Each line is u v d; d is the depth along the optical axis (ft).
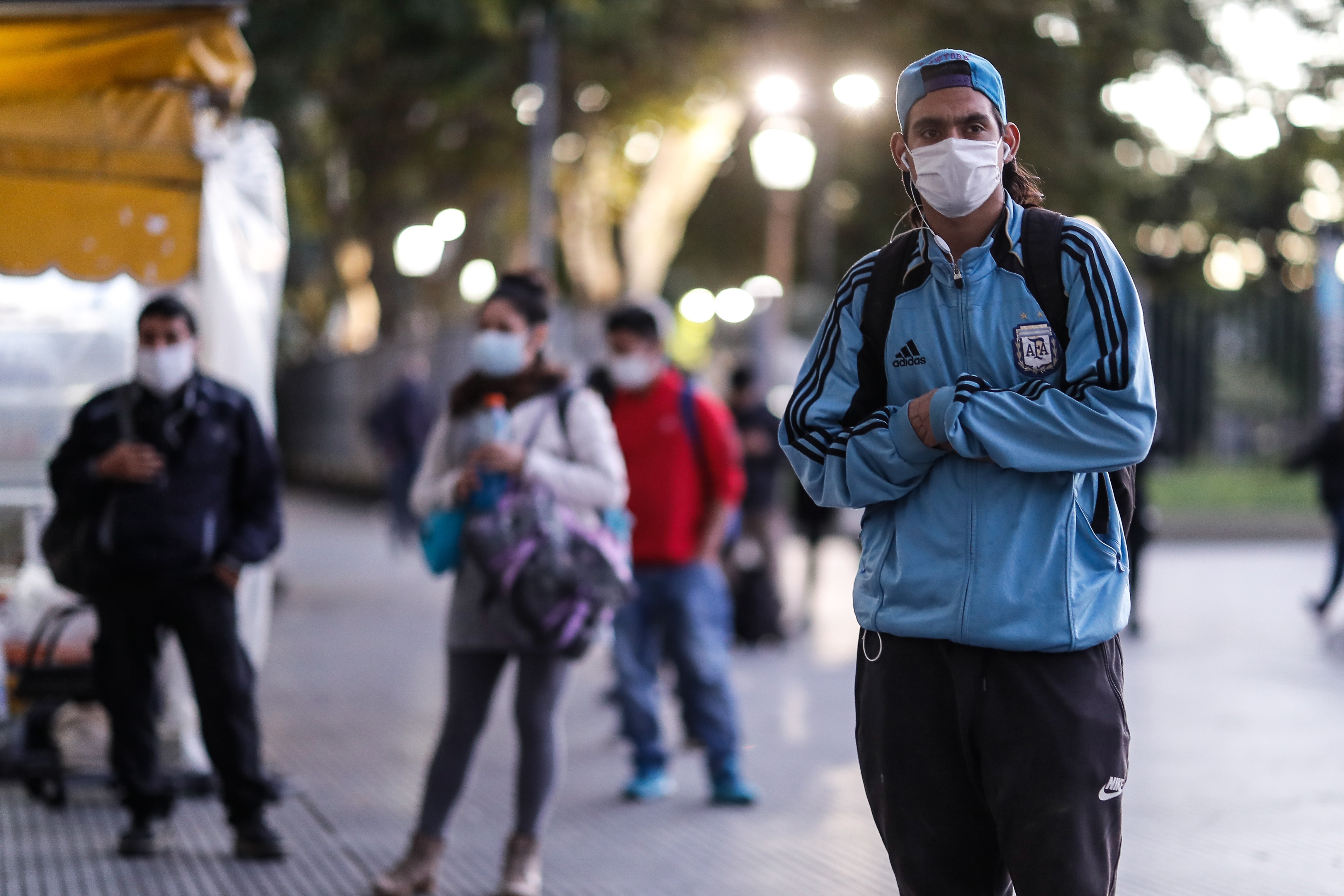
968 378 23.77
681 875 44.24
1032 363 24.00
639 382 53.78
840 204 196.44
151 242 47.67
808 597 97.50
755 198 225.15
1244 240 204.74
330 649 88.74
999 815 23.75
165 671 53.93
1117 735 23.68
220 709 44.73
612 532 43.78
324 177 194.59
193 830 48.75
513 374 43.65
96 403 44.39
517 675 42.78
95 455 43.96
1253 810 51.31
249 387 52.49
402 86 142.41
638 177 178.81
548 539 41.42
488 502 42.14
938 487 24.32
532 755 42.27
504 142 160.97
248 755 45.01
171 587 44.16
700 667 53.26
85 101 47.24
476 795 53.93
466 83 137.80
